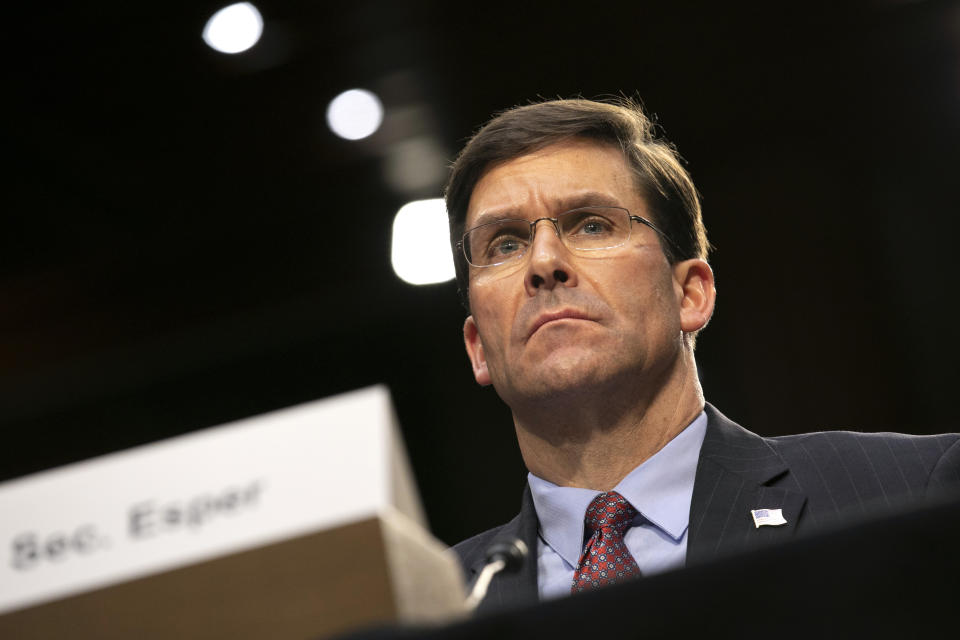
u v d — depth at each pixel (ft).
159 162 31.91
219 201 34.12
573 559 9.13
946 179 30.09
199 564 4.69
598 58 30.01
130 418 38.86
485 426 35.83
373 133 31.60
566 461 9.70
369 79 29.91
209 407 38.45
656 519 8.94
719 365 31.09
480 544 9.97
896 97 30.40
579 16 28.96
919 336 29.58
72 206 33.22
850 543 3.59
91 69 28.12
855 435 9.23
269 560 4.63
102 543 4.86
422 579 4.79
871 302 30.14
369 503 4.59
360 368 37.22
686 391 9.83
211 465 4.89
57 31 26.89
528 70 30.14
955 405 28.84
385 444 4.75
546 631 3.68
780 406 30.09
